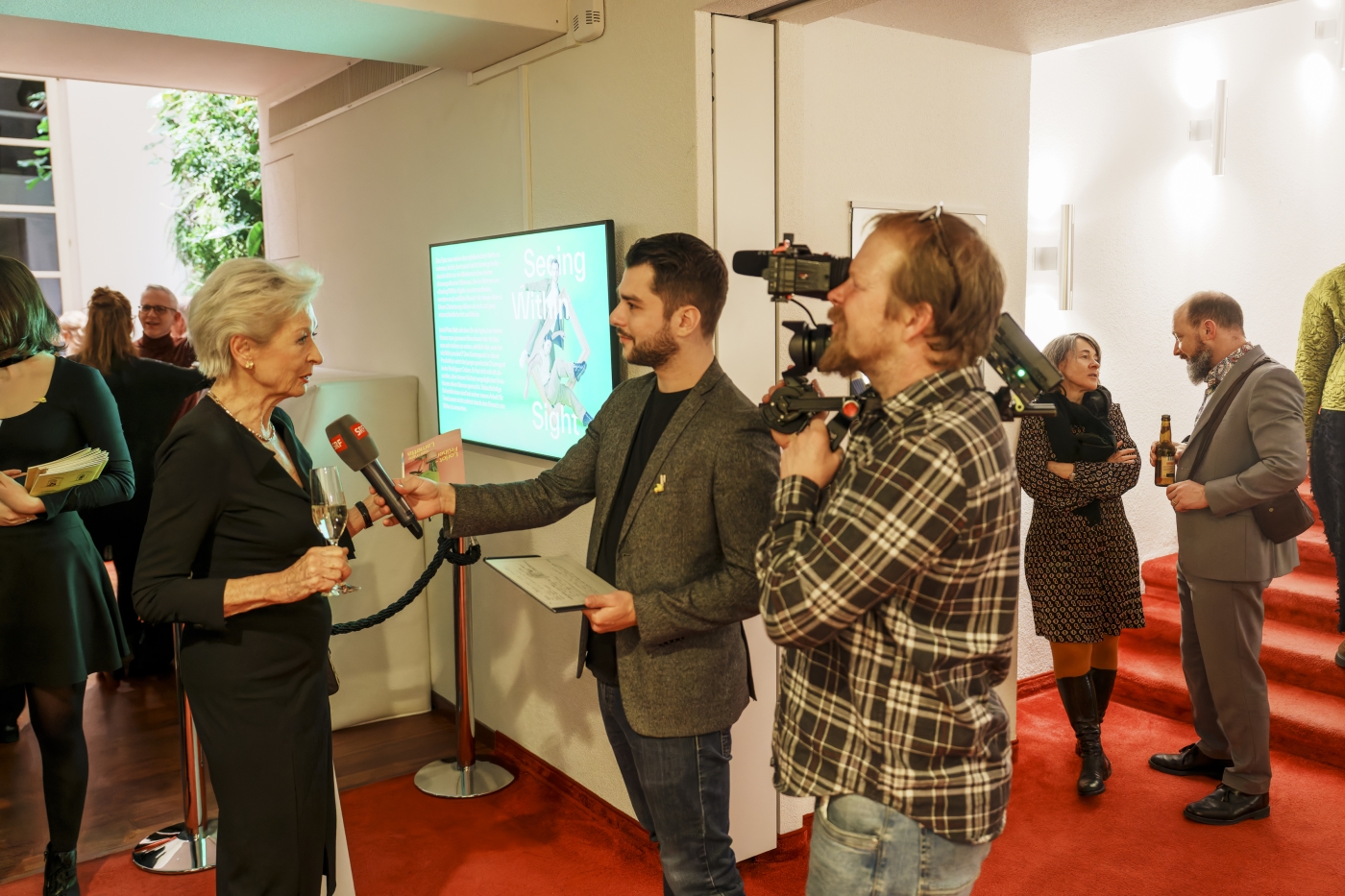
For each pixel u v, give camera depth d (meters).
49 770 2.58
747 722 2.70
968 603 1.27
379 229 4.22
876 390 1.39
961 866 1.34
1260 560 2.90
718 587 1.85
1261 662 3.86
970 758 1.30
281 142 5.14
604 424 2.18
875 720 1.30
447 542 3.03
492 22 2.79
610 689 2.06
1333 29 5.17
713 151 2.51
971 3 2.84
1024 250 3.56
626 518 1.97
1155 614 4.28
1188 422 4.95
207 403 1.86
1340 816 3.03
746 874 2.73
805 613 1.25
